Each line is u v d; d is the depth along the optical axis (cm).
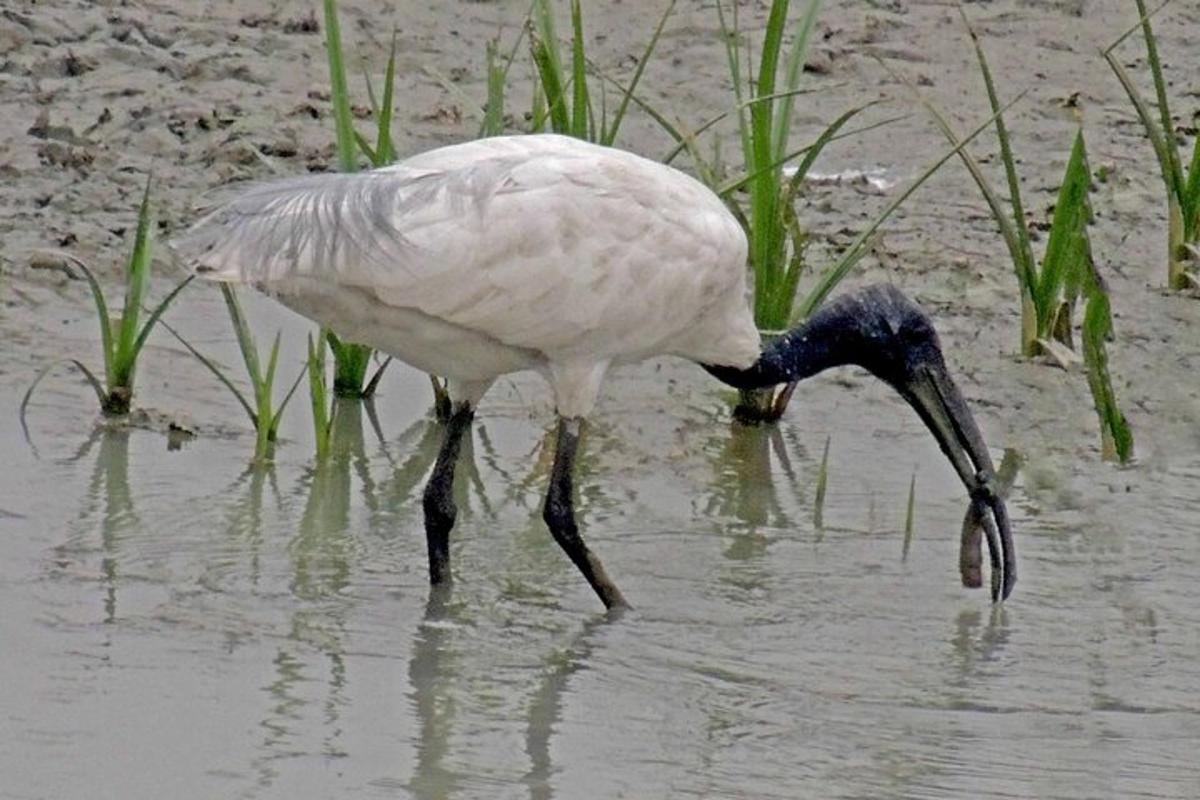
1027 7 1988
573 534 1070
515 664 986
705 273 1101
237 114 1638
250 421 1269
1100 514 1211
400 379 1359
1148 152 1753
